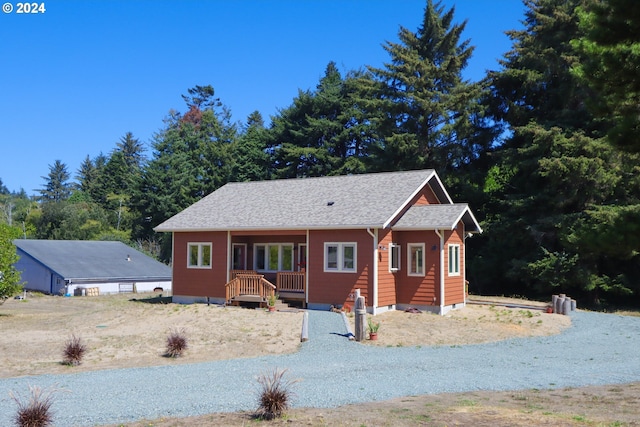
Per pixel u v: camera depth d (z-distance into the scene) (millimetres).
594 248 10008
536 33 37125
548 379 12727
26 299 37844
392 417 9289
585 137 32188
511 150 37125
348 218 24828
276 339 18578
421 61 44719
